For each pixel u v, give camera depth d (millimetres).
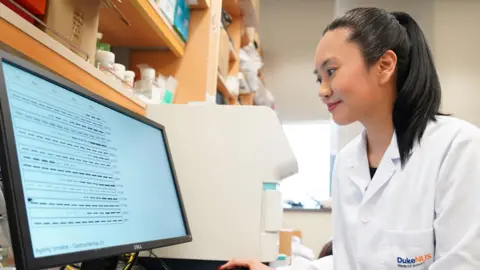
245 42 3133
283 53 3924
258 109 1165
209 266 1127
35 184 570
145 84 1458
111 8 1245
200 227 1128
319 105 3785
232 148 1158
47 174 603
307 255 2465
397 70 1088
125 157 864
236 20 2885
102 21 1502
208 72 1889
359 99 1054
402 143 1099
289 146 1148
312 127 3834
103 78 942
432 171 1025
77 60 831
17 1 767
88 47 1000
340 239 1293
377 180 1132
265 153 1144
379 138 1189
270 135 1150
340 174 1333
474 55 3611
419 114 1091
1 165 513
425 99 1095
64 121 683
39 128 613
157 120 1204
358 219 1158
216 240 1116
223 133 1170
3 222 683
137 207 856
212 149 1166
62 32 885
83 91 756
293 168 1153
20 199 514
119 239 758
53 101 667
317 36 3896
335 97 1067
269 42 3953
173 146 1183
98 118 794
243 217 1118
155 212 924
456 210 936
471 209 918
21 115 579
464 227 919
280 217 1136
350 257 1238
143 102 1191
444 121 1091
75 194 662
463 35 3639
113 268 816
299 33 3934
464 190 938
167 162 1059
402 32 1091
